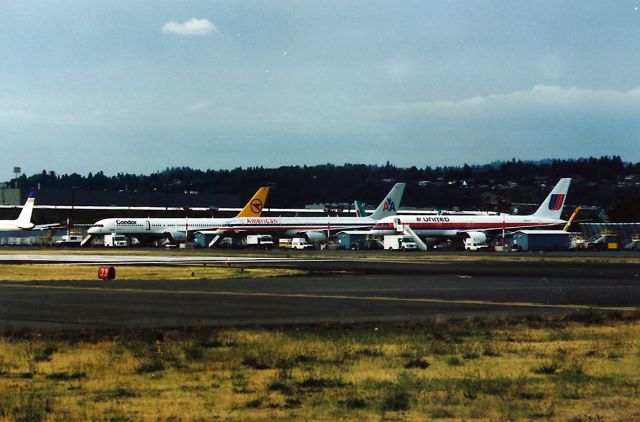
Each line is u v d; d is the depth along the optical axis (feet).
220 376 128.57
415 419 100.58
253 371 133.08
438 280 354.54
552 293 292.20
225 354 149.48
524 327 192.44
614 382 124.26
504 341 168.96
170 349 153.48
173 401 110.83
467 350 155.33
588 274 405.59
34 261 490.49
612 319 209.97
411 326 192.34
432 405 108.17
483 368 136.67
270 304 242.17
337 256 622.95
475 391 117.39
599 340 170.81
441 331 183.93
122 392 116.47
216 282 329.52
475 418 100.94
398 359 144.87
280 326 190.90
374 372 132.36
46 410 105.50
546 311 230.89
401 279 358.64
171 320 200.03
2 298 254.27
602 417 100.94
